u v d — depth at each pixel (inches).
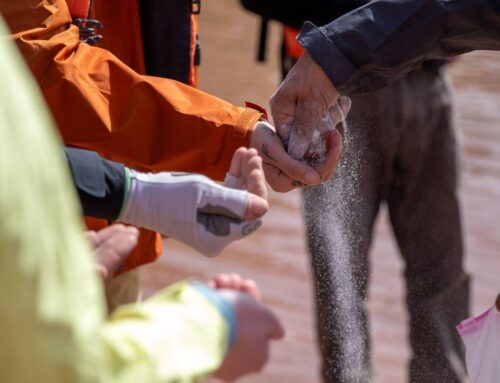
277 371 161.8
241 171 85.1
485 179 248.7
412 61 111.3
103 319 53.4
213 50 366.9
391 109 145.3
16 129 45.7
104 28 121.6
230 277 60.7
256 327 57.2
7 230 44.5
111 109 102.7
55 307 45.7
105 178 84.3
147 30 123.9
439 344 154.6
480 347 104.3
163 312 54.1
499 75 340.2
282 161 104.3
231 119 103.9
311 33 109.8
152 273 191.2
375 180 149.8
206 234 82.0
